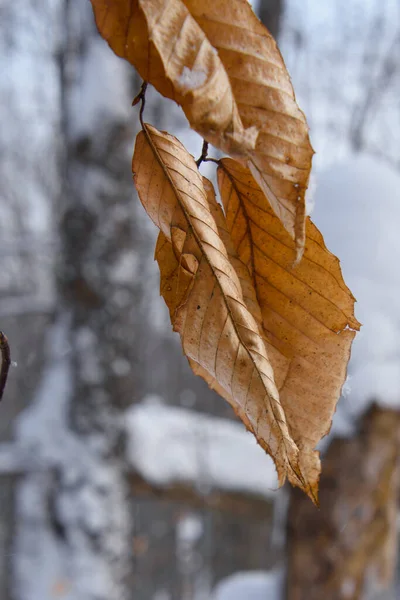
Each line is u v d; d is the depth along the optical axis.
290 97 0.41
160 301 6.81
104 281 4.65
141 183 0.46
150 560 11.47
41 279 7.07
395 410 3.01
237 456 4.81
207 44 0.39
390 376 2.97
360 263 2.82
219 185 0.49
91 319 4.70
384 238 2.78
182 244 0.45
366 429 3.08
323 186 2.94
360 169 2.92
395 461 3.11
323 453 3.17
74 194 4.66
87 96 4.64
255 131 0.40
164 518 11.67
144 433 4.77
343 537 3.17
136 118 4.70
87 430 4.66
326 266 0.48
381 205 2.83
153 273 5.51
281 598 3.55
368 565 3.23
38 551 4.56
